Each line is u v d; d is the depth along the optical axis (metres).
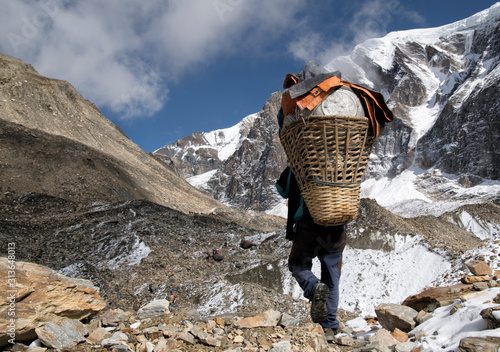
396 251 15.10
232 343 3.39
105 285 12.93
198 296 11.30
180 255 17.89
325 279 3.23
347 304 13.16
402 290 13.33
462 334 2.88
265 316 3.94
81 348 3.19
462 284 4.38
